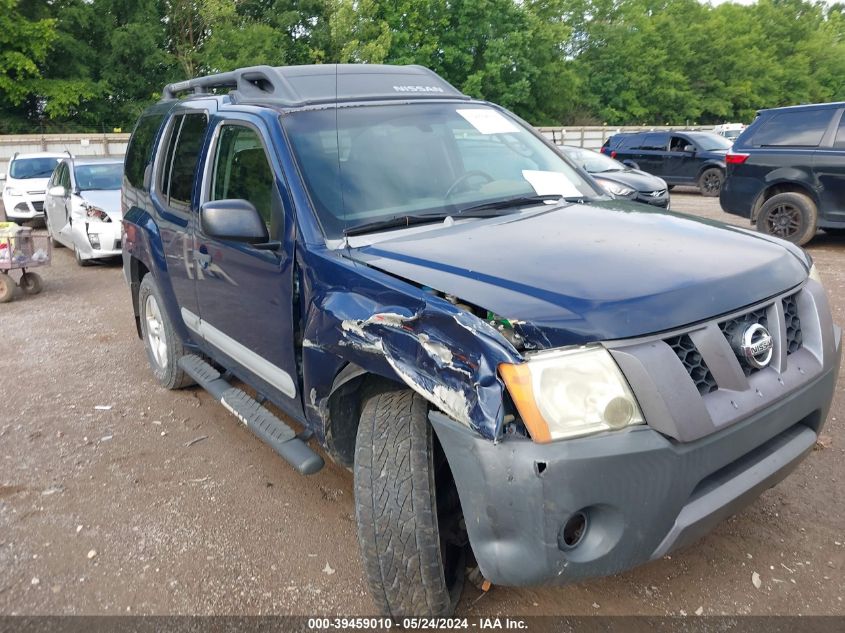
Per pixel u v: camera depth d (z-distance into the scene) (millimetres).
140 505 3688
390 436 2504
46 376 5738
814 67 62281
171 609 2879
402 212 3242
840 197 9164
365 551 2494
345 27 35375
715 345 2324
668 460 2158
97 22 31797
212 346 4176
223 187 3803
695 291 2344
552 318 2182
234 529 3436
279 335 3250
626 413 2137
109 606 2908
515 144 3949
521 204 3455
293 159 3250
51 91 29859
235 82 4289
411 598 2492
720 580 2879
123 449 4348
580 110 45625
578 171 3986
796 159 9469
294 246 3074
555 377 2111
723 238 2871
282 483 3867
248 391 4805
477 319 2215
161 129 4816
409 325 2387
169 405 5020
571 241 2775
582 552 2199
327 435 2934
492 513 2154
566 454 2070
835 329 2883
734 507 2418
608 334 2160
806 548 3049
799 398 2533
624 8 49188
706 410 2223
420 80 4203
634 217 3186
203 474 4000
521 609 2775
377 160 3416
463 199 3422
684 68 50625
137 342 6625
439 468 2654
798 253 2928
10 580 3094
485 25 37188
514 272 2457
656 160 19562
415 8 36656
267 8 37250
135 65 33156
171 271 4473
